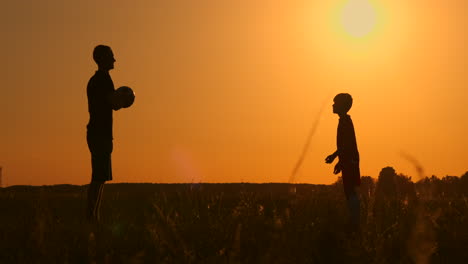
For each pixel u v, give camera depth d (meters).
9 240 6.93
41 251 5.98
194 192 9.80
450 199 8.86
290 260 4.78
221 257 5.75
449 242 7.07
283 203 8.49
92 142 11.20
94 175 11.00
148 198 11.90
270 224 6.85
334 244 6.79
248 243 6.46
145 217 9.19
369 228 6.84
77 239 6.95
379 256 5.86
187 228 7.48
